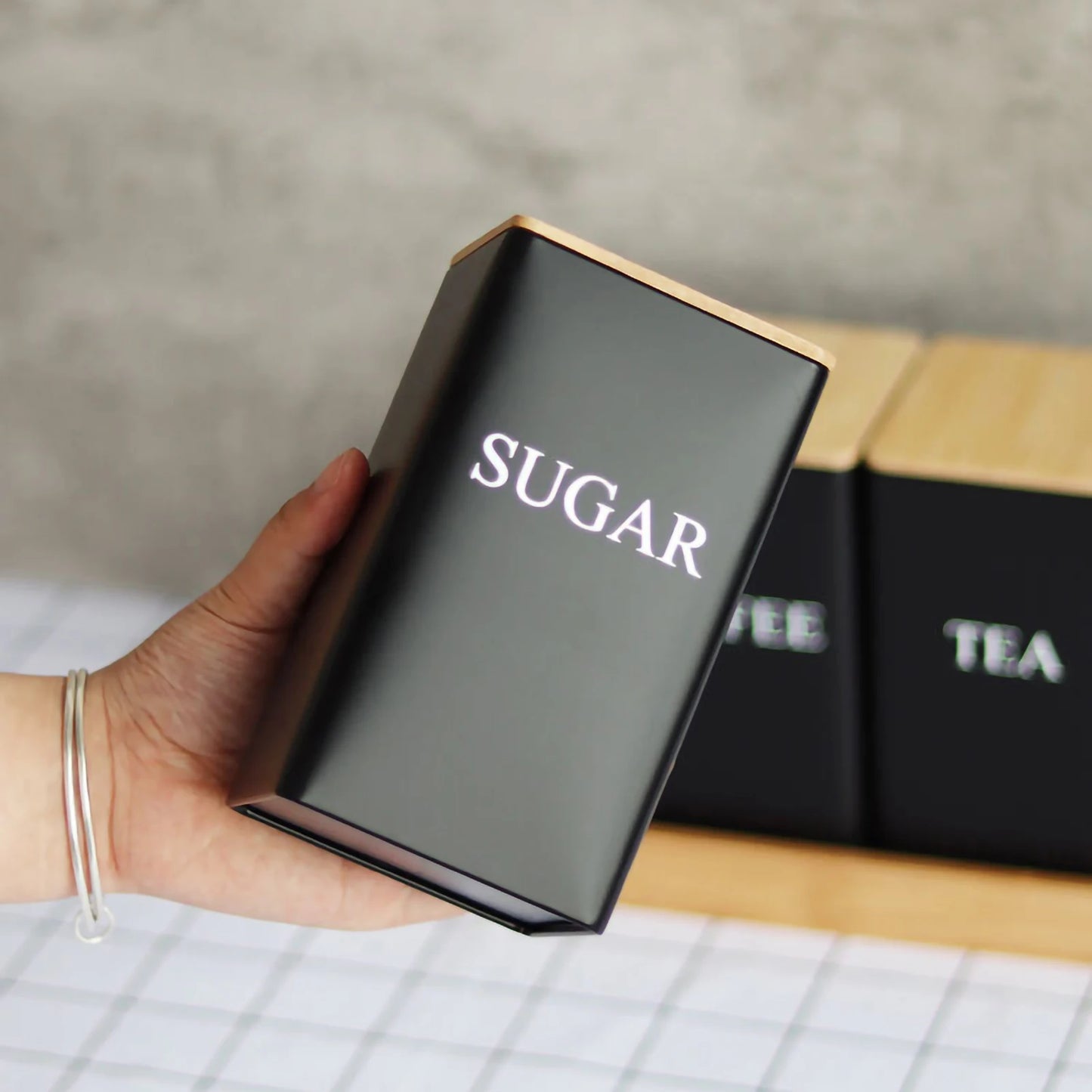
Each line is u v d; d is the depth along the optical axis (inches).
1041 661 50.7
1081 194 54.4
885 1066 51.8
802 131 54.9
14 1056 51.9
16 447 67.5
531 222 39.4
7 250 62.5
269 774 39.4
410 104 57.2
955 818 51.8
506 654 39.1
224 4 56.5
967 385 52.6
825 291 57.7
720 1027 52.6
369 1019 52.9
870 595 51.1
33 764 44.4
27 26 57.7
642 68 54.9
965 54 53.4
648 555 39.4
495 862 39.0
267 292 62.1
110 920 44.7
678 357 39.6
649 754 39.5
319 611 41.0
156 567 70.2
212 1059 52.1
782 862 51.9
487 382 39.2
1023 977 53.2
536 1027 52.7
